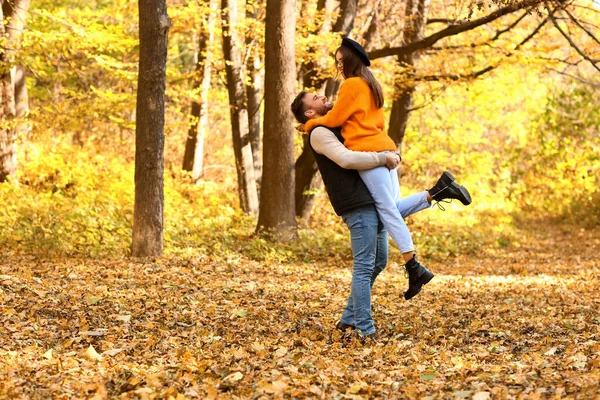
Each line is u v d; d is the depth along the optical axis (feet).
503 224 61.00
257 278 27.86
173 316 18.58
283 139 39.01
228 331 17.07
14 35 46.01
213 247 35.29
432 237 47.78
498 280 33.14
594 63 25.68
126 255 30.76
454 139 70.64
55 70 65.98
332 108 16.26
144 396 11.03
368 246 16.06
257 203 50.78
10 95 47.52
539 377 11.88
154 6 29.48
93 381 12.10
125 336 16.19
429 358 14.05
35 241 30.83
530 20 51.34
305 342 15.66
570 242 55.26
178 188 55.67
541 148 71.05
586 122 67.77
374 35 53.47
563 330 17.60
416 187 74.02
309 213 49.73
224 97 65.00
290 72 38.86
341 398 11.00
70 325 16.81
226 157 68.80
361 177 15.85
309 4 51.83
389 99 54.95
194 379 12.21
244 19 48.26
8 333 15.56
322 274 30.96
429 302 23.82
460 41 56.75
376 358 14.29
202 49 57.26
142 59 29.99
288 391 11.31
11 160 47.16
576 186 68.49
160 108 30.37
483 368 12.91
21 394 11.12
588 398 10.06
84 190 47.67
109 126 64.44
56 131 58.90
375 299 24.09
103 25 47.91
